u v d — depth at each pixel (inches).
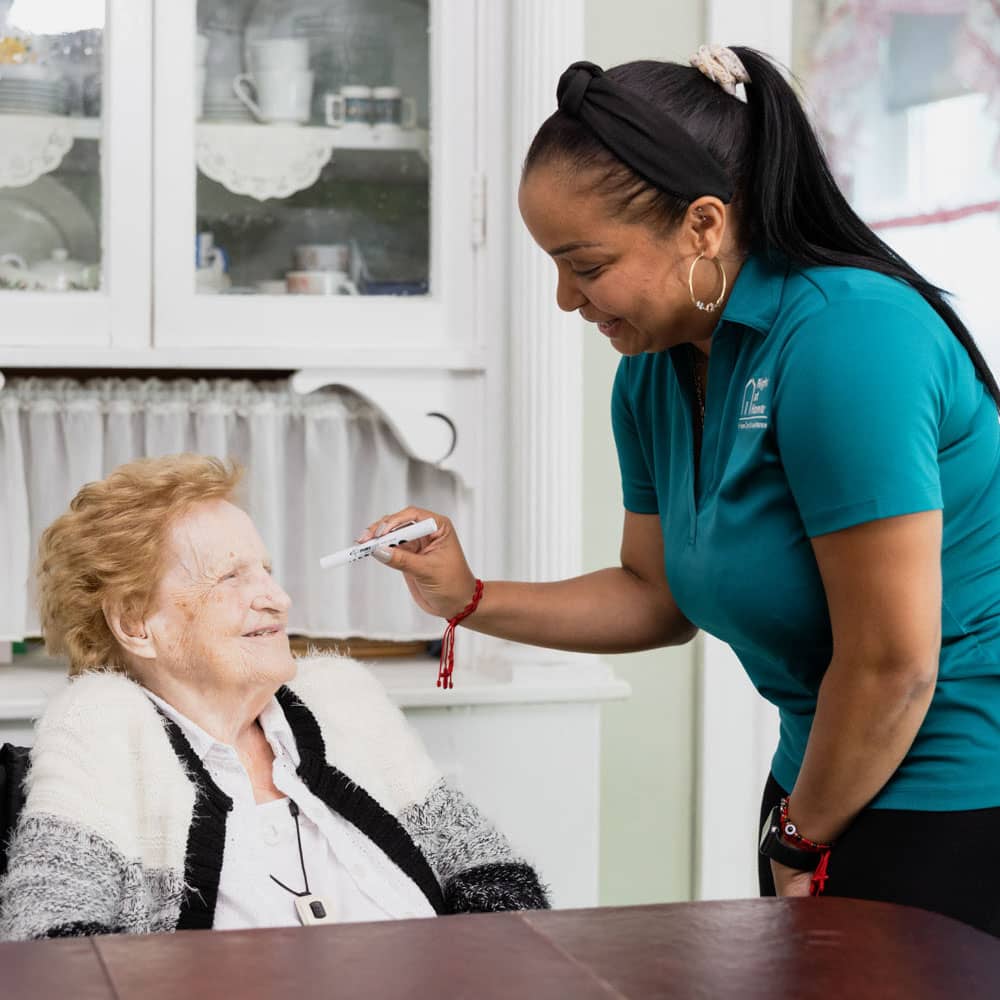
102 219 83.0
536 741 85.6
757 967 32.9
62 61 81.9
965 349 50.5
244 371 91.4
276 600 59.6
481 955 33.6
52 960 33.1
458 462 87.7
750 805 96.0
